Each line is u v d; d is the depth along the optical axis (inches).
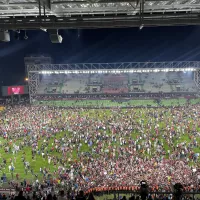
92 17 663.8
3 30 701.9
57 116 2532.0
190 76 3799.2
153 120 2322.8
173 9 709.3
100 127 2113.7
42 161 1582.2
